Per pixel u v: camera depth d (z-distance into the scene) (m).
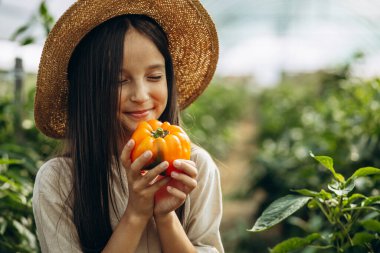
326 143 4.12
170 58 1.85
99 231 1.77
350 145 3.75
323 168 3.66
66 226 1.73
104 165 1.75
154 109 1.73
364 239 1.92
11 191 2.40
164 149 1.53
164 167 1.51
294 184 4.37
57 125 2.05
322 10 14.20
